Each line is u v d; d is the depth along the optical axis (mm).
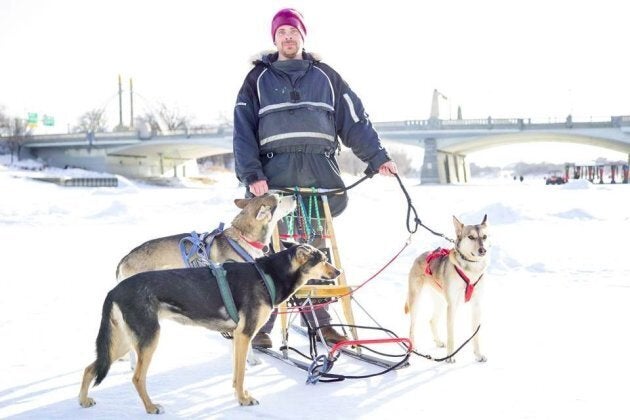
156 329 4281
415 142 78438
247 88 6234
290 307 5715
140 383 4238
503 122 74125
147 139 84000
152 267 5715
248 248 5824
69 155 89438
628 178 69438
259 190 5840
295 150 6109
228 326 4516
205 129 83062
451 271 5418
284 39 6215
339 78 6352
